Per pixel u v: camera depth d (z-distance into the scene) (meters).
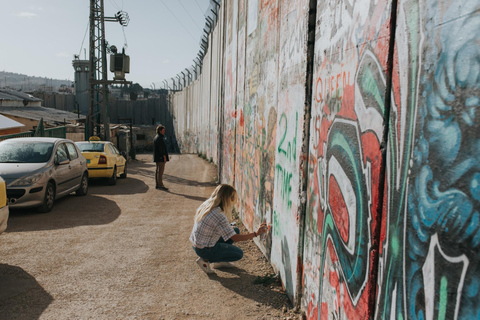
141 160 27.33
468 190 1.48
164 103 56.97
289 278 4.17
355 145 2.54
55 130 16.88
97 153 12.29
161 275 4.84
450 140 1.59
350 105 2.63
